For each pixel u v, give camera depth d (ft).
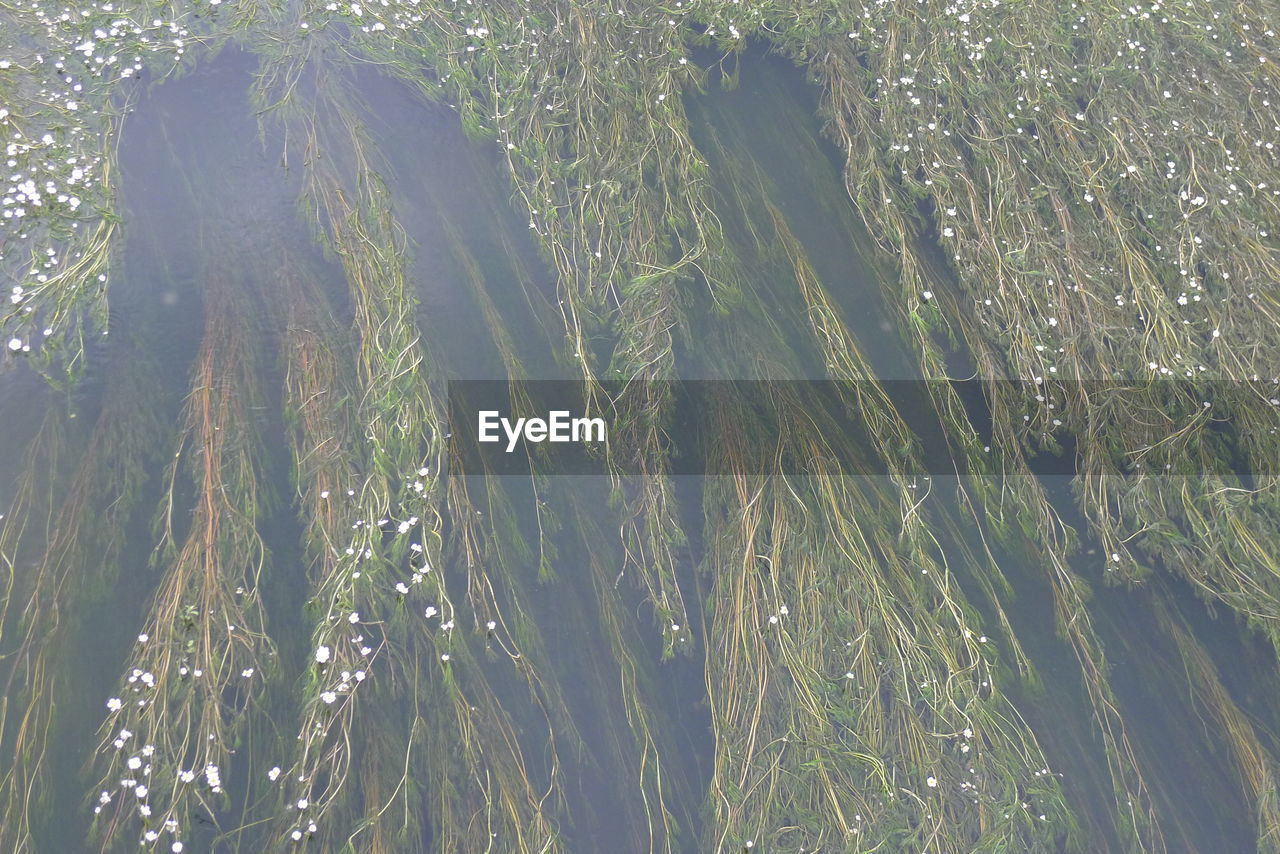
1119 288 9.02
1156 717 8.00
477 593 7.97
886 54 9.98
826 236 9.43
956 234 9.24
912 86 9.83
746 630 7.87
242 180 9.09
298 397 8.30
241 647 7.61
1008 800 7.49
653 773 7.70
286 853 7.21
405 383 8.33
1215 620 8.23
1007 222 9.22
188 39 9.45
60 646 7.56
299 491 8.07
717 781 7.57
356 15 9.68
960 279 9.16
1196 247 9.06
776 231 9.39
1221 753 7.91
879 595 7.92
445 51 9.75
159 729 7.30
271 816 7.29
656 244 9.13
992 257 9.08
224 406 8.24
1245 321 8.83
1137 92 9.87
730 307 8.98
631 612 8.11
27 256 8.51
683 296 9.05
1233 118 9.64
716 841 7.51
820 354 8.91
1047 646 8.14
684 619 8.08
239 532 7.86
